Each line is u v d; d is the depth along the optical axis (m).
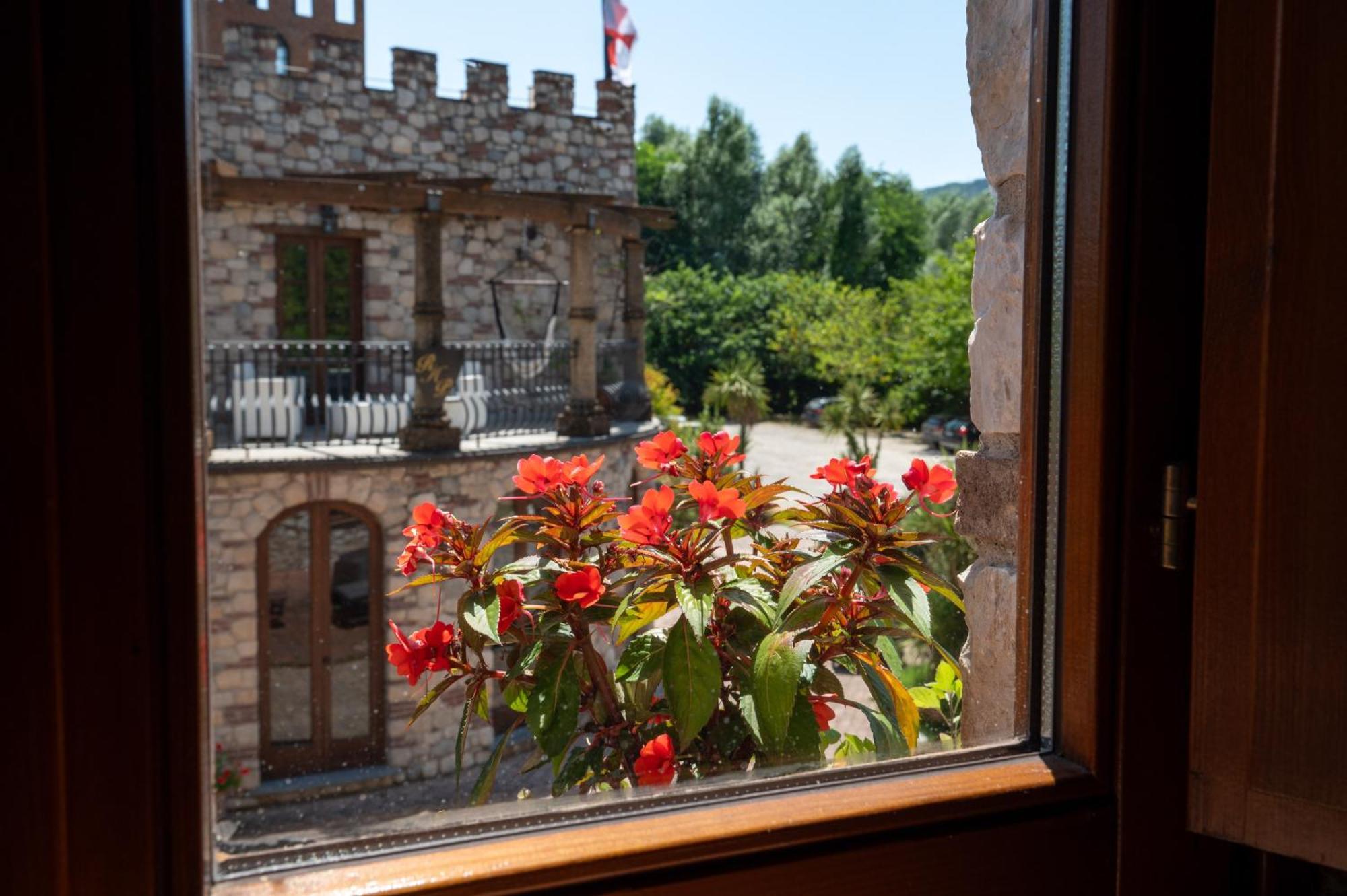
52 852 0.66
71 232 0.65
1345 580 0.94
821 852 0.91
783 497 1.43
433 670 1.41
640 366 12.47
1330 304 0.93
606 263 14.27
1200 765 1.04
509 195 10.16
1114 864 1.05
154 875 0.69
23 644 0.65
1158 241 1.03
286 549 7.85
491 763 1.36
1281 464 0.97
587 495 1.46
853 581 1.32
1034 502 1.13
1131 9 1.01
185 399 0.69
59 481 0.66
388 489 8.48
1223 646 1.01
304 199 8.82
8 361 0.64
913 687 1.52
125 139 0.66
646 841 0.84
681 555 1.33
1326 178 0.93
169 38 0.68
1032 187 1.17
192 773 0.71
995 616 1.41
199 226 0.72
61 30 0.65
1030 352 1.16
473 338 13.38
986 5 1.52
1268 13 0.95
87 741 0.67
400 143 11.70
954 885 0.97
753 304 14.00
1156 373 1.04
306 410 8.97
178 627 0.70
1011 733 1.17
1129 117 1.02
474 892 0.78
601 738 1.37
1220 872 1.11
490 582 1.41
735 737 1.34
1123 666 1.04
